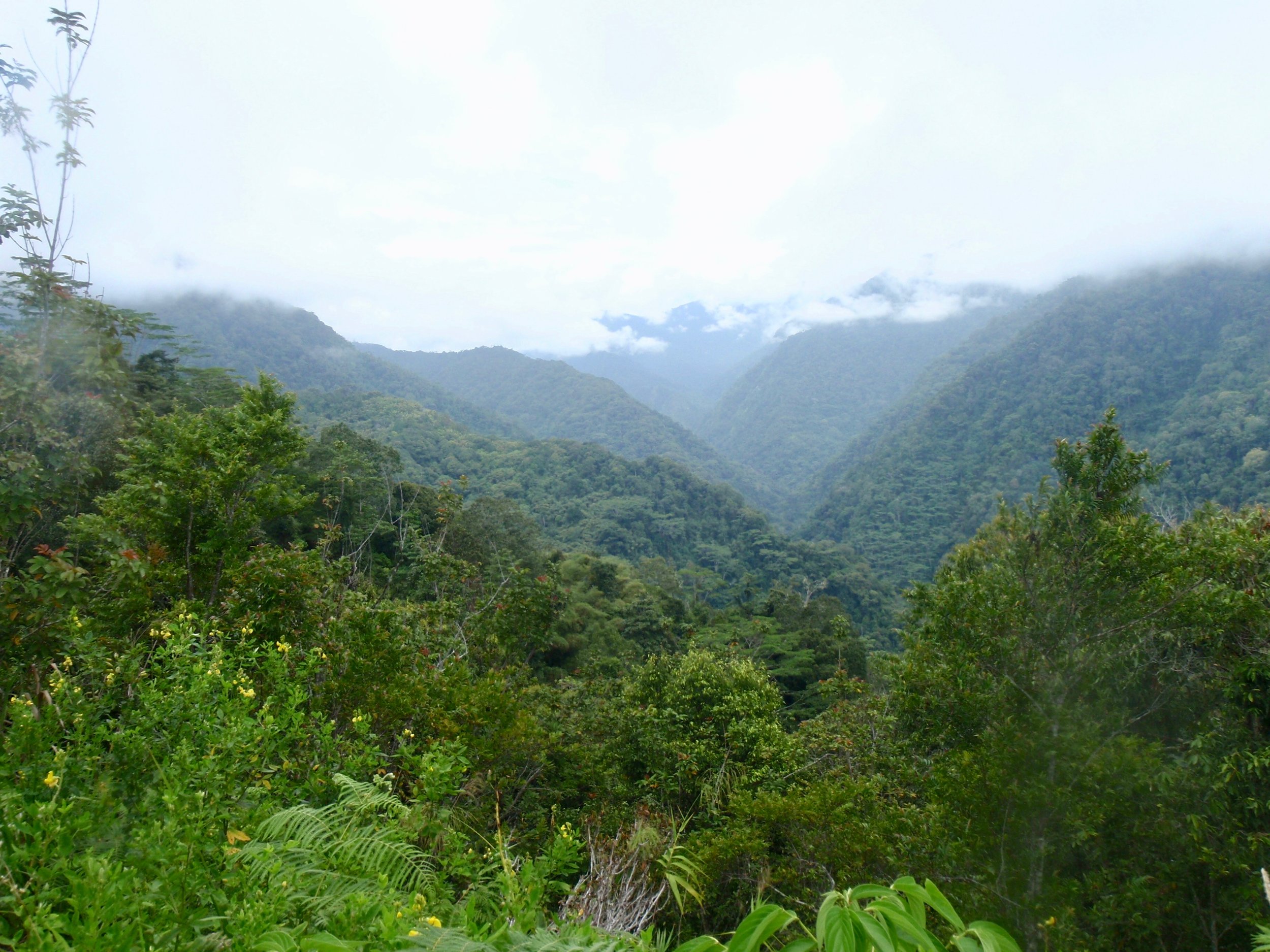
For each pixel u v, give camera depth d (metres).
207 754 2.31
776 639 31.50
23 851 1.65
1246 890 3.78
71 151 4.77
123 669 3.07
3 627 3.61
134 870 1.66
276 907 1.61
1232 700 4.43
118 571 4.67
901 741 6.31
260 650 4.00
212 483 6.34
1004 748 4.84
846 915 1.14
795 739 10.53
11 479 4.12
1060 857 4.59
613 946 1.82
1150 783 4.41
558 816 7.05
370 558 18.55
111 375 5.90
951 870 4.88
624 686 14.26
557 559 41.44
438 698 6.04
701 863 5.40
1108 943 4.01
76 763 2.20
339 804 2.71
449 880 2.81
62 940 1.37
